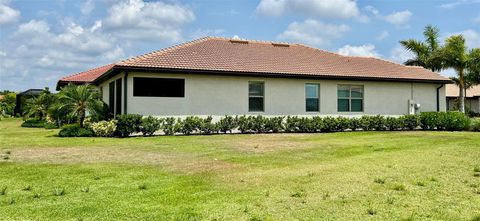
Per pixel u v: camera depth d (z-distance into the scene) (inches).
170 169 305.6
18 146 465.1
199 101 690.2
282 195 223.3
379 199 214.1
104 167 313.1
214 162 340.2
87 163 333.4
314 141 530.0
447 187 240.1
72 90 644.1
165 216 183.9
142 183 254.2
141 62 650.8
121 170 300.2
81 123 652.7
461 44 1218.0
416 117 802.8
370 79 818.8
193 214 187.0
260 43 912.3
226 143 498.0
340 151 415.5
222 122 673.0
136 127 605.0
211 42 840.3
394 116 856.9
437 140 534.0
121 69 627.2
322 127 730.8
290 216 185.3
